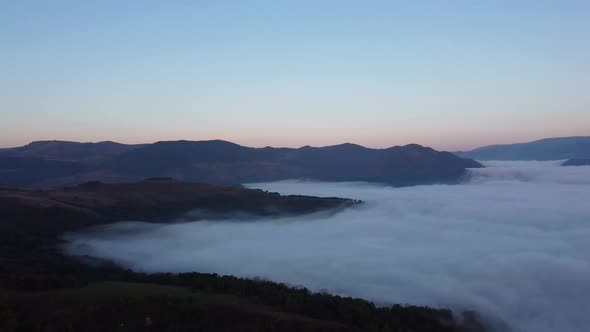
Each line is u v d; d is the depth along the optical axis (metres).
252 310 61.62
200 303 61.22
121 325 55.56
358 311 74.25
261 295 72.56
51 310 56.91
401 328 74.94
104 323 55.69
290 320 60.81
